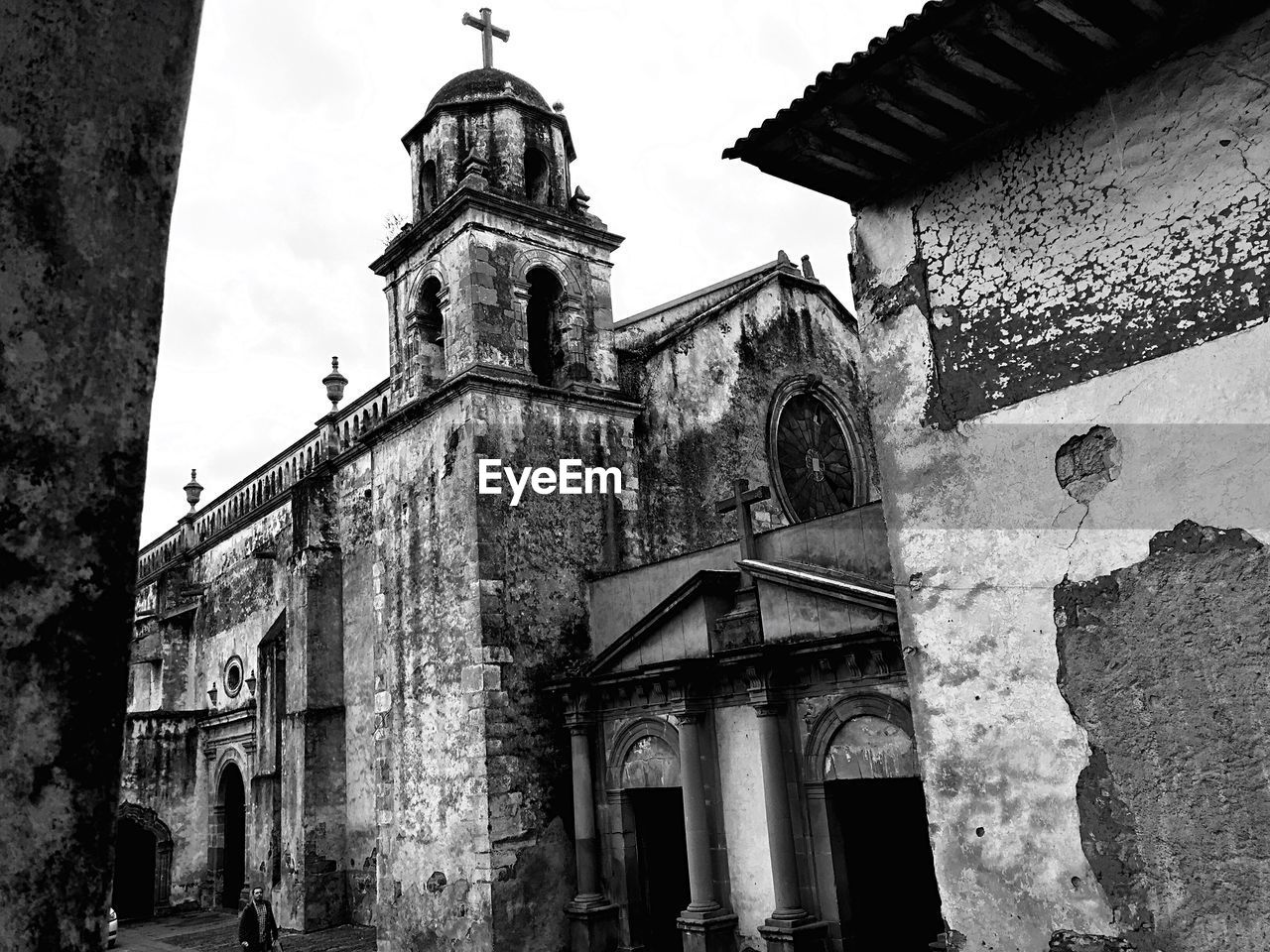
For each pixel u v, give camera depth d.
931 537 7.56
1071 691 6.59
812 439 23.88
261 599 30.38
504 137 20.11
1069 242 6.91
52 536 1.47
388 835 17.94
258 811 26.00
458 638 16.98
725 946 13.91
